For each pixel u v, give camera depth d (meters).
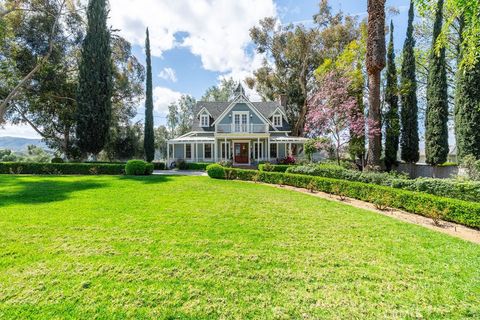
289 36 30.95
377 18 11.96
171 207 7.55
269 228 5.73
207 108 29.75
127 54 27.55
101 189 10.54
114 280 3.37
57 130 25.44
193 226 5.77
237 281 3.40
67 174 17.95
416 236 5.31
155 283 3.31
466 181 7.30
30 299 2.92
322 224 6.12
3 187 10.71
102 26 21.77
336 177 11.56
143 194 9.56
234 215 6.81
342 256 4.25
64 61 24.25
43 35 22.59
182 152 27.33
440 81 16.48
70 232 5.22
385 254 4.36
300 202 8.70
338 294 3.14
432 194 7.53
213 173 15.77
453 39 17.92
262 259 4.09
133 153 31.02
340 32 27.12
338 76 17.53
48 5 22.20
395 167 19.08
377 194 8.57
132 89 28.88
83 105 21.22
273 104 30.38
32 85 22.44
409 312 2.81
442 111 16.48
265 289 3.23
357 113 15.81
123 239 4.87
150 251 4.32
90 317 2.64
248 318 2.68
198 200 8.66
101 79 21.89
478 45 6.20
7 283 3.25
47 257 4.02
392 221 6.43
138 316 2.68
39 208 7.12
